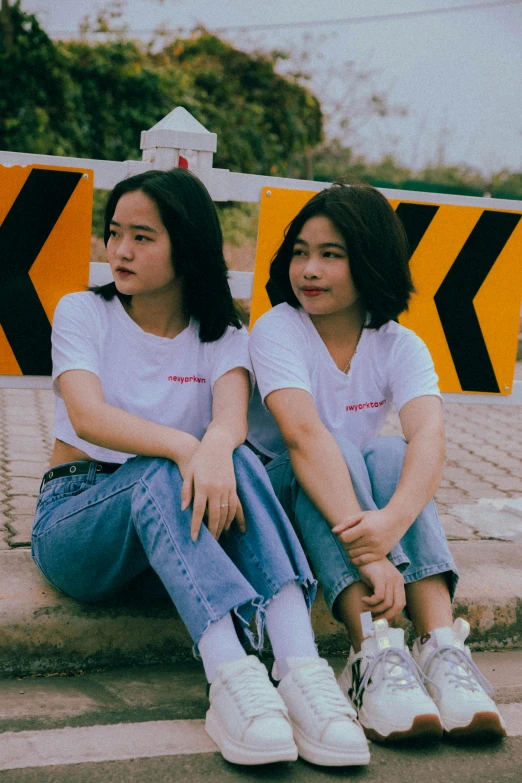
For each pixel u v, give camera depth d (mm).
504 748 1977
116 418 2088
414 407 2320
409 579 2131
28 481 3570
